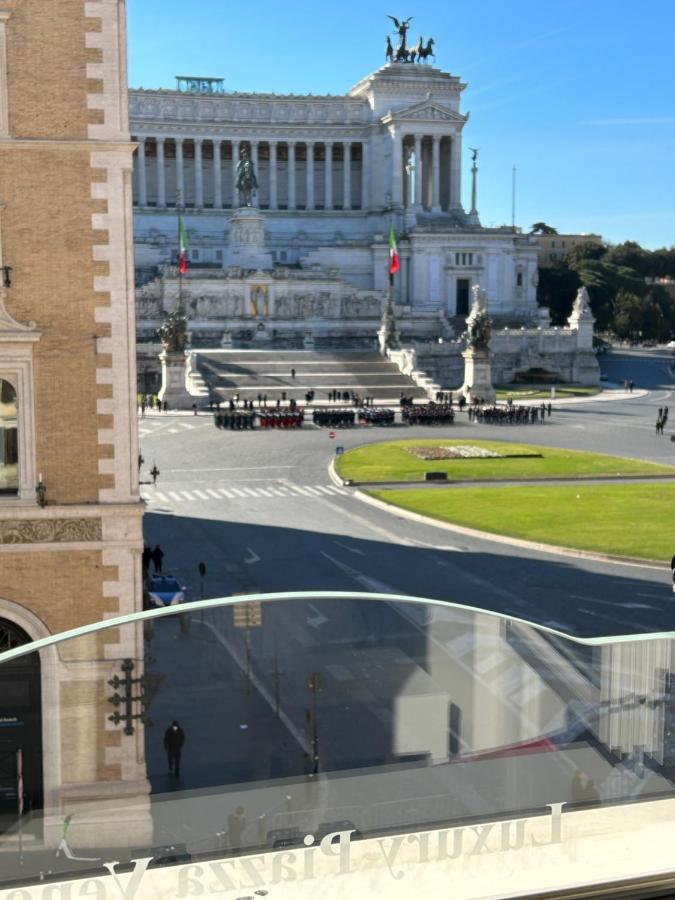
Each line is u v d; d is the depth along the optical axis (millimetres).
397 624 7195
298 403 149250
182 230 165375
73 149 25953
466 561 59500
